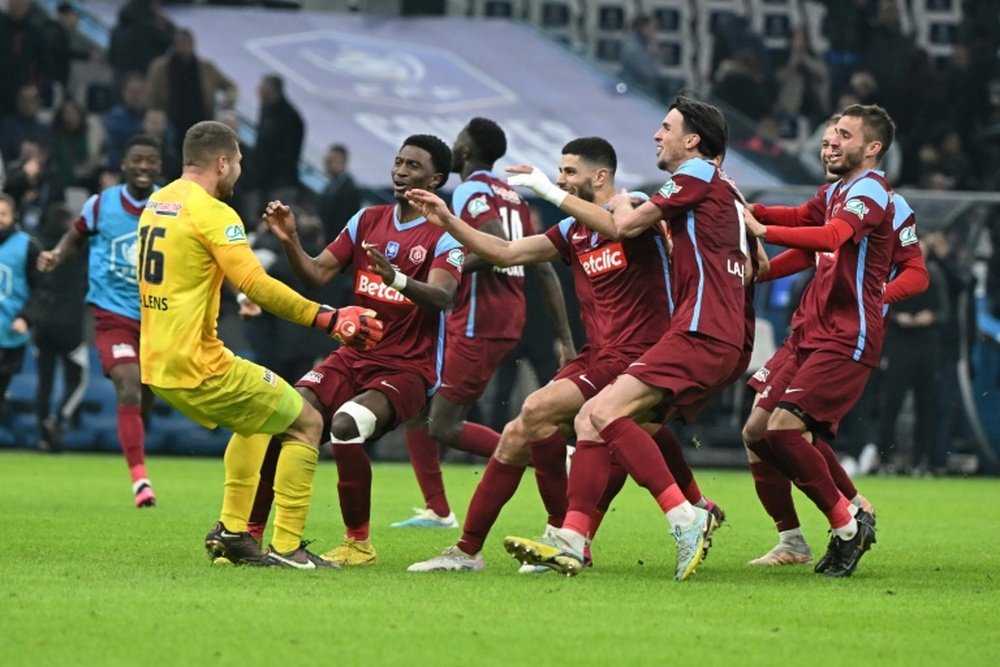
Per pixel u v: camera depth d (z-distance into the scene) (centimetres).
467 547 2119
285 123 5244
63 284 4569
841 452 5178
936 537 2884
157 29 5753
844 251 2211
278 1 7256
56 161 5225
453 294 2195
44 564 2100
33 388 4947
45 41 5716
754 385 2380
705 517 2027
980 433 5047
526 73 7031
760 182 6091
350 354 2255
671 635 1603
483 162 2858
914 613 1798
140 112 5359
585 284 2181
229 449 2086
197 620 1622
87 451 4869
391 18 7288
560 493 2164
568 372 2158
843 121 2270
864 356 2212
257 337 4703
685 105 2081
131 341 3188
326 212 4984
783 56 7206
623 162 6394
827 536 2875
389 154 6125
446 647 1503
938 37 7456
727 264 2030
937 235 4844
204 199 1997
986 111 6744
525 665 1429
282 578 1964
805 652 1529
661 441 2348
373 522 2955
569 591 1908
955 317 4944
